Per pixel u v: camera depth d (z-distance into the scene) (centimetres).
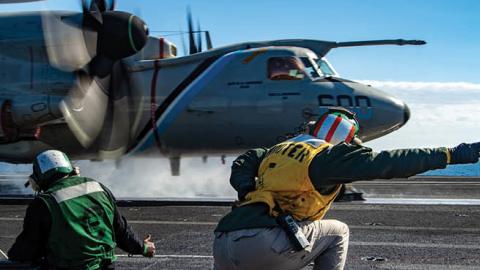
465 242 849
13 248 379
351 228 973
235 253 398
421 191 1805
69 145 1557
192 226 1023
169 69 1570
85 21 1419
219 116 1517
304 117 1470
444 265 698
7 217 1163
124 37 1398
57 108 1412
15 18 1459
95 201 391
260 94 1498
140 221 1088
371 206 1294
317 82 1501
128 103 1550
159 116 1547
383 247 808
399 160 377
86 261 380
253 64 1525
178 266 702
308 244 399
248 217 397
